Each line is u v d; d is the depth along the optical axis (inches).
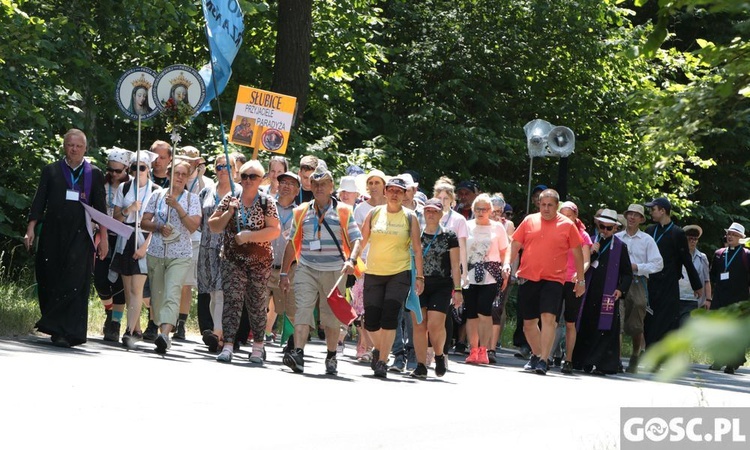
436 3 2203.5
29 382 604.7
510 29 2164.1
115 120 1785.2
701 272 1417.3
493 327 1122.7
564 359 1104.2
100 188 828.0
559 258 1008.9
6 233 1381.6
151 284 868.0
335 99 1979.6
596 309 1077.1
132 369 708.0
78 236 814.5
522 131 2187.5
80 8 1528.1
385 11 2165.4
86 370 678.5
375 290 818.8
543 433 573.9
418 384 803.4
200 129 1814.7
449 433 553.9
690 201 2415.1
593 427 606.5
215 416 551.2
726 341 128.0
